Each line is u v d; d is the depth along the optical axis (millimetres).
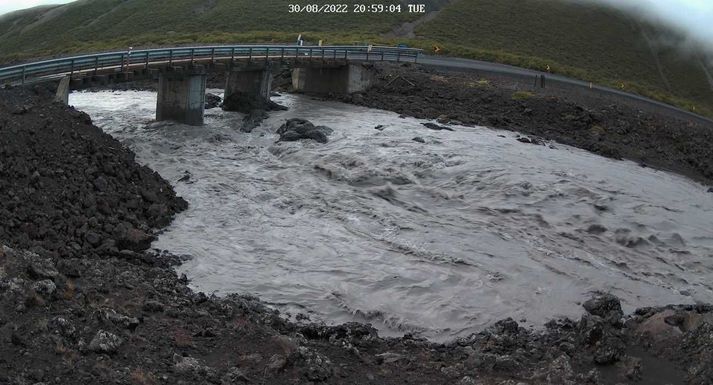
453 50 74938
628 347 18172
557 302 21828
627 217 30500
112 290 17000
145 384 12336
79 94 53750
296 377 14047
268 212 28219
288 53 48531
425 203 30703
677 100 76562
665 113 60562
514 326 19469
